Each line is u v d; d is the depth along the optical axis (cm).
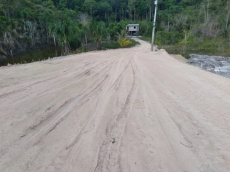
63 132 266
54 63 834
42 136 255
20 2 3244
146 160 210
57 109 341
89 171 192
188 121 306
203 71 736
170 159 212
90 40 2741
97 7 6022
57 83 504
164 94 438
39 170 193
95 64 829
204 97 423
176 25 3981
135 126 286
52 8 4534
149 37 4325
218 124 297
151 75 634
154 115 324
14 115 311
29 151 223
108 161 208
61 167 198
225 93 454
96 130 272
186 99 409
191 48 1920
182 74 666
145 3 6894
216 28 2958
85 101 383
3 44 2219
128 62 916
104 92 441
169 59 1082
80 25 2566
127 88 476
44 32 3531
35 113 322
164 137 257
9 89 441
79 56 1137
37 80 529
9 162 204
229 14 3131
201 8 4009
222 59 1295
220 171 194
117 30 3506
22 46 2650
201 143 245
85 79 557
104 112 332
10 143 237
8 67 716
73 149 229
